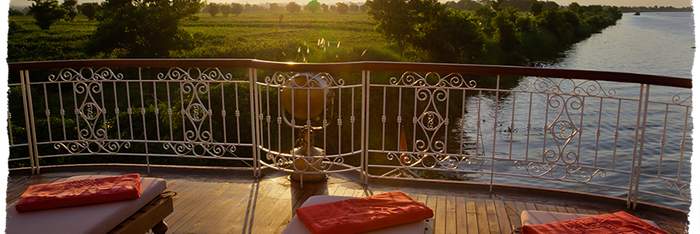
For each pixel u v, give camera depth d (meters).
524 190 3.09
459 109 20.52
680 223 2.64
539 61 40.25
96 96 20.53
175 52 27.16
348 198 1.96
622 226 1.61
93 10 74.25
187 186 3.28
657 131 15.95
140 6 25.59
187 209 2.87
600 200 2.95
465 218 2.73
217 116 11.20
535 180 12.66
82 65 3.33
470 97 23.95
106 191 1.95
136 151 11.05
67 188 2.00
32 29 49.69
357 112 13.64
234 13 158.12
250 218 2.74
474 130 18.00
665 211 2.76
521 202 2.96
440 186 3.23
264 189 3.22
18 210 1.82
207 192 3.16
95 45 24.80
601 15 100.19
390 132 14.91
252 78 3.29
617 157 13.84
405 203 1.83
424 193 3.12
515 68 2.78
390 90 14.89
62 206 1.87
